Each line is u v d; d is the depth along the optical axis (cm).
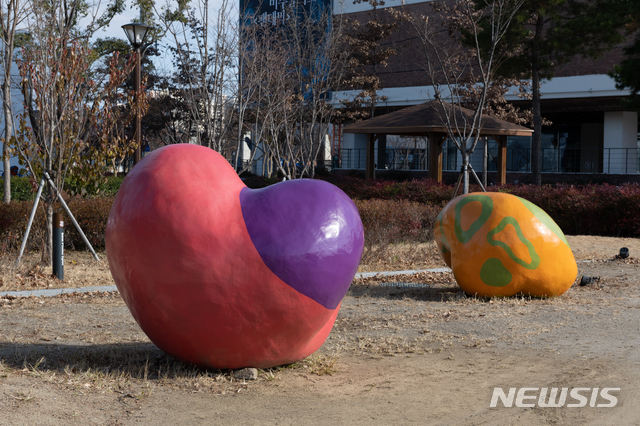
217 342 512
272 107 1872
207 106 1673
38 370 541
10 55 1275
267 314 503
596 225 1727
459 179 1642
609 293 952
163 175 512
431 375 547
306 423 432
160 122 3275
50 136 1115
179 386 509
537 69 2494
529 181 3456
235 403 471
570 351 619
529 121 3077
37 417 418
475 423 433
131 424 422
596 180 3225
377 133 2612
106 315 802
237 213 506
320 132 2272
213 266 491
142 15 1541
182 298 497
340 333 716
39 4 1131
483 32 2273
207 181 511
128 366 563
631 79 2267
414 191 2041
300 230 504
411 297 939
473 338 681
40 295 923
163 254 495
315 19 2722
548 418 441
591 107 3428
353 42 3105
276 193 521
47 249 1137
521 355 609
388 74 4009
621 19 2261
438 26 3569
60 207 1321
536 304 858
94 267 1149
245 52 1720
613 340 659
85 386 495
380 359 603
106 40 2400
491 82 2820
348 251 521
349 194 2214
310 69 2250
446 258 963
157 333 529
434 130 2320
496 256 876
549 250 880
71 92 1110
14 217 1255
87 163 1180
